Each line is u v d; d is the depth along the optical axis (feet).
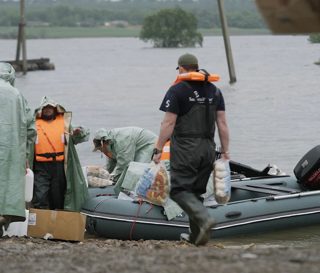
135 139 109.91
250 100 307.58
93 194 108.58
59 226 89.56
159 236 98.73
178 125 73.77
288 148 187.42
